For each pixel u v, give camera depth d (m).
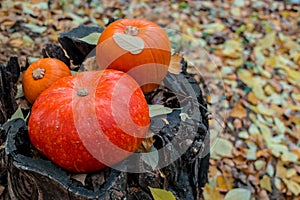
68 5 2.07
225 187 1.52
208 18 2.26
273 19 2.30
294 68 2.02
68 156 0.95
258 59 2.01
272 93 1.86
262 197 1.51
